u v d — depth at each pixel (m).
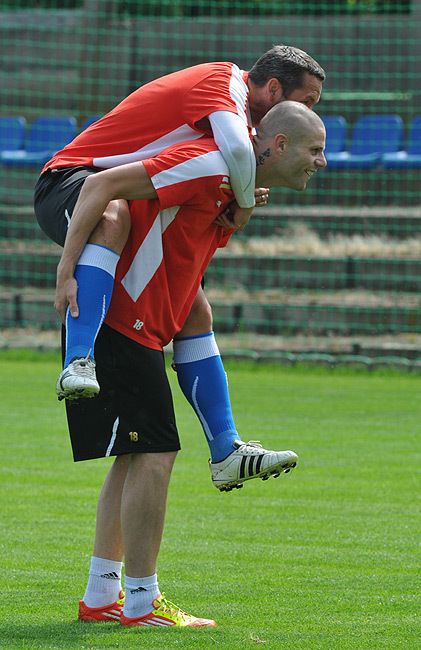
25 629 11.29
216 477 12.32
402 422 27.44
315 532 16.53
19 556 14.81
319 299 43.03
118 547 11.81
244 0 56.72
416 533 16.47
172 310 11.51
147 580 11.51
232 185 11.24
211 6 56.94
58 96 55.16
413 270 43.38
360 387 33.97
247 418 27.73
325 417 28.08
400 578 13.80
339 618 11.88
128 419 11.27
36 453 22.91
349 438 25.08
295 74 11.88
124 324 11.26
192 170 11.00
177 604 12.48
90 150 11.68
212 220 11.45
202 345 12.42
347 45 52.56
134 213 11.26
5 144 52.06
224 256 45.03
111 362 11.24
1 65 55.91
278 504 18.55
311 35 52.75
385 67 52.28
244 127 11.31
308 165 11.65
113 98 53.84
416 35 51.91
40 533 16.20
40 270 45.72
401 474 21.16
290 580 13.68
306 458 22.69
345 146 52.00
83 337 10.88
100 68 54.03
